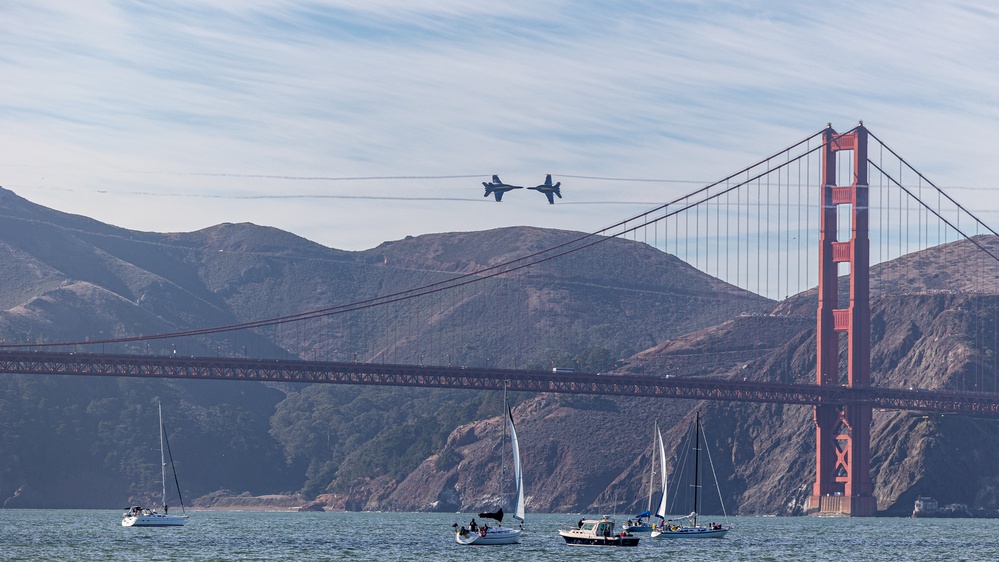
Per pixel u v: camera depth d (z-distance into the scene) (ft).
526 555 514.68
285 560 491.72
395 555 515.50
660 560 498.69
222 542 596.70
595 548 551.18
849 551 568.00
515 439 559.38
